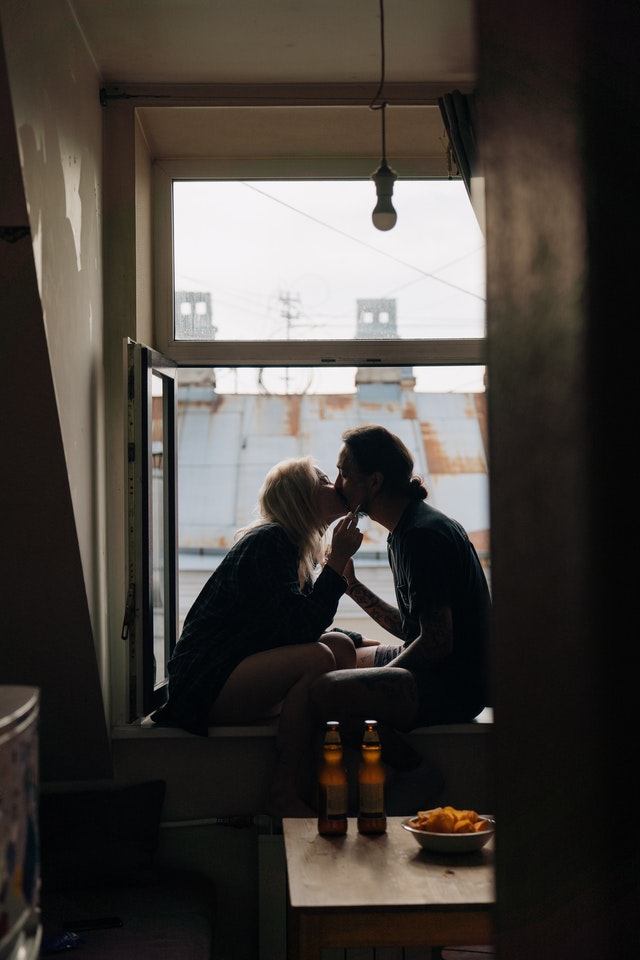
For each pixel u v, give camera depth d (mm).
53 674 2881
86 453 2785
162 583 3340
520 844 752
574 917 628
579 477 608
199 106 3203
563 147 629
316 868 2027
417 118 3324
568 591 632
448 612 2910
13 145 2029
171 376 3332
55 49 2461
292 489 3068
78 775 3102
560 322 637
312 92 3230
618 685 570
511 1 734
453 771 3053
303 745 2912
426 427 6371
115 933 2387
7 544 2576
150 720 3146
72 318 2609
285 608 2928
